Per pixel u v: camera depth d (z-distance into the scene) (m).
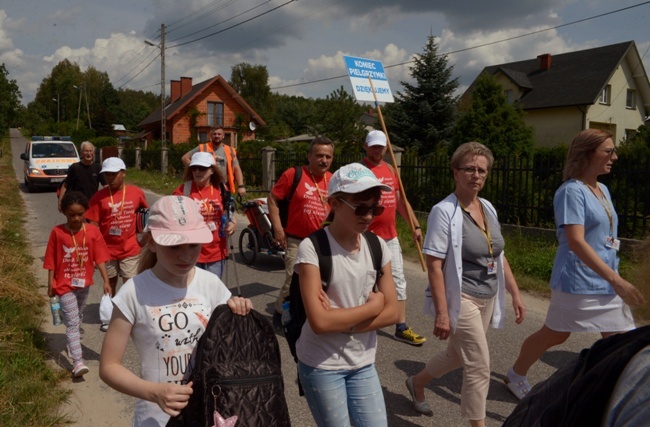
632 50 31.31
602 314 3.35
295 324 2.53
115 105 105.00
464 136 21.97
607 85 31.11
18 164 34.09
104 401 3.98
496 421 3.66
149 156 29.16
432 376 3.63
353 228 2.36
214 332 1.98
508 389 4.09
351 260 2.41
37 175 18.19
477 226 3.19
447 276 3.14
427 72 26.48
